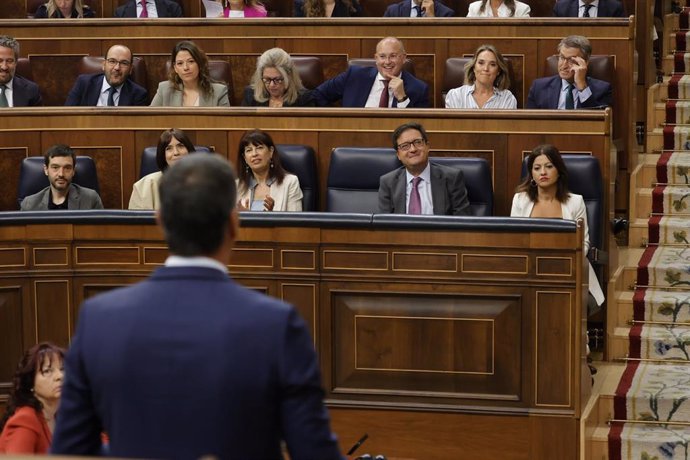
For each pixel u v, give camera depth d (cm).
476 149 1073
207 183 391
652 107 1410
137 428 376
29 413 643
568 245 838
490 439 864
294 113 1092
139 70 1319
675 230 1234
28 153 1123
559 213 1006
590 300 978
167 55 1343
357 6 1474
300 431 377
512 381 858
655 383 1024
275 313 382
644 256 1202
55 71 1360
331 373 878
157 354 377
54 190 1062
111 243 887
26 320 891
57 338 894
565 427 853
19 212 883
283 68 1213
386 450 879
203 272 389
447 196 1028
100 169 1123
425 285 860
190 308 382
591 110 1058
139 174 1117
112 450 381
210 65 1299
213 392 372
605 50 1248
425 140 1025
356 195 1062
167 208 392
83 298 891
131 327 381
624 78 1239
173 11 1519
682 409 983
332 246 868
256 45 1334
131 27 1344
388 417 873
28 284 889
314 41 1326
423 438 872
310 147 1091
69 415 389
